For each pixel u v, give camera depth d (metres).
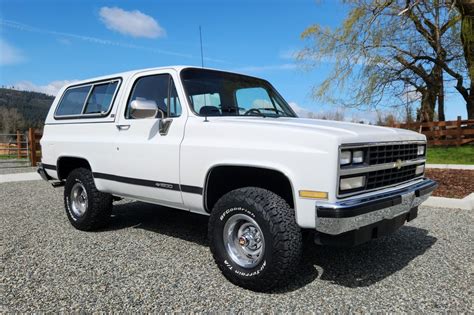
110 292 3.43
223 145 3.59
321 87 19.55
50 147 5.77
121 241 4.92
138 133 4.48
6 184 10.54
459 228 5.52
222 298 3.31
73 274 3.83
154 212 6.52
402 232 5.31
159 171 4.18
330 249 4.59
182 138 3.99
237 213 3.46
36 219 6.16
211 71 4.57
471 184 8.84
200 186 3.80
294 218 3.27
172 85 4.27
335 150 3.03
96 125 5.06
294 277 3.75
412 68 20.78
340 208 2.96
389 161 3.60
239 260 3.53
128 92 4.73
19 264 4.10
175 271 3.91
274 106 4.90
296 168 3.16
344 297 3.33
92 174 5.14
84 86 5.47
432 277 3.77
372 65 19.19
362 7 17.97
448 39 20.03
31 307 3.15
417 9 17.31
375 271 3.92
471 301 3.26
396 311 3.09
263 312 3.06
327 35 19.36
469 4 12.77
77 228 5.46
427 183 4.14
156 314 3.04
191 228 5.54
